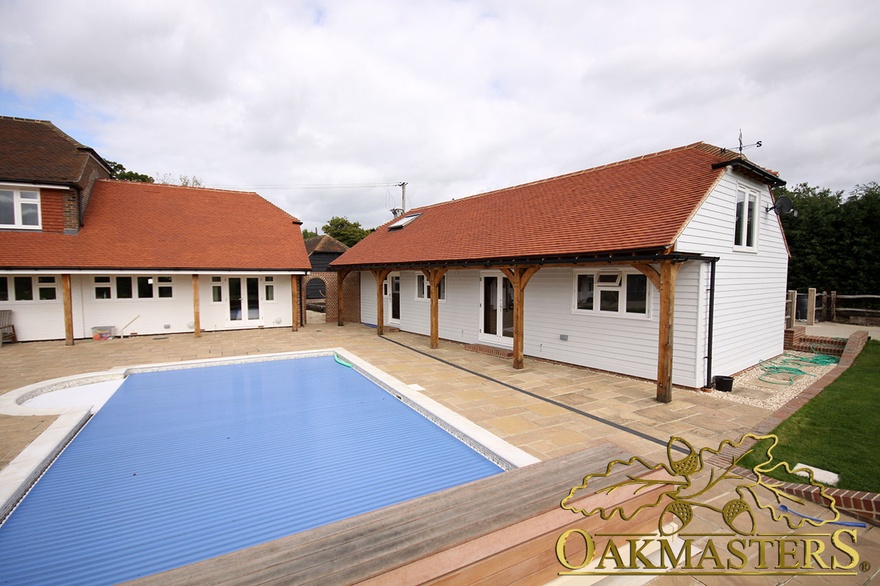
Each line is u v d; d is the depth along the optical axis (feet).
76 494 15.88
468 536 8.96
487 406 23.82
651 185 31.65
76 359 37.60
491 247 36.09
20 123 54.54
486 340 42.06
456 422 21.30
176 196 61.36
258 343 46.24
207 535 13.44
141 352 40.93
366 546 8.83
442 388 27.71
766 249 34.76
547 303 35.14
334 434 21.61
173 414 24.85
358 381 32.12
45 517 14.34
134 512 14.66
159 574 8.05
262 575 7.89
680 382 27.20
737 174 29.99
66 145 53.67
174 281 53.06
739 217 31.09
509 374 31.27
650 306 27.96
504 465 17.19
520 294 32.14
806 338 40.70
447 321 47.11
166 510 14.82
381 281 50.85
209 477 17.25
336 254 100.94
